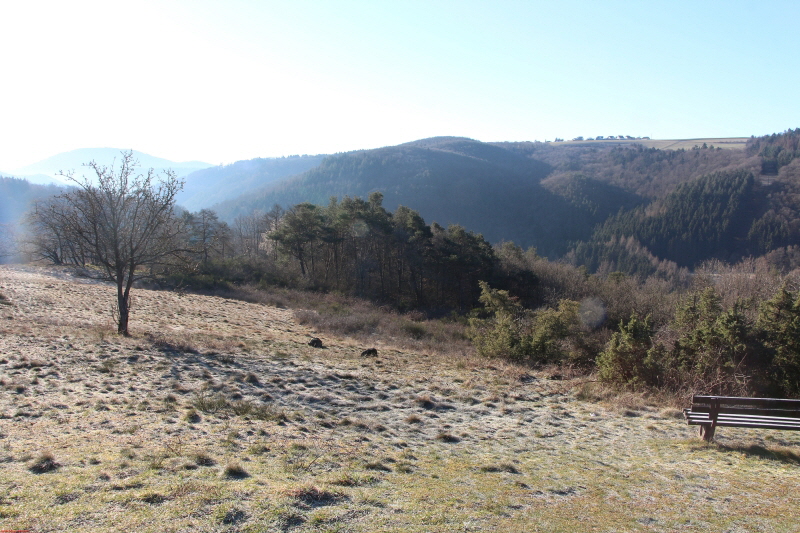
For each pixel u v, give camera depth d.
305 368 14.81
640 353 15.06
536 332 20.58
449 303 50.62
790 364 14.05
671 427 10.42
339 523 4.66
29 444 6.38
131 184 18.52
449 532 4.68
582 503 5.90
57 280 34.97
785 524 5.46
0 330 15.04
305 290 47.00
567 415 11.47
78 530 4.07
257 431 8.00
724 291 32.84
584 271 53.72
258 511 4.68
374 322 32.50
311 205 52.12
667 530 5.22
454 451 8.12
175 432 7.52
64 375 10.92
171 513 4.49
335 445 7.58
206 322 25.33
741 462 7.96
